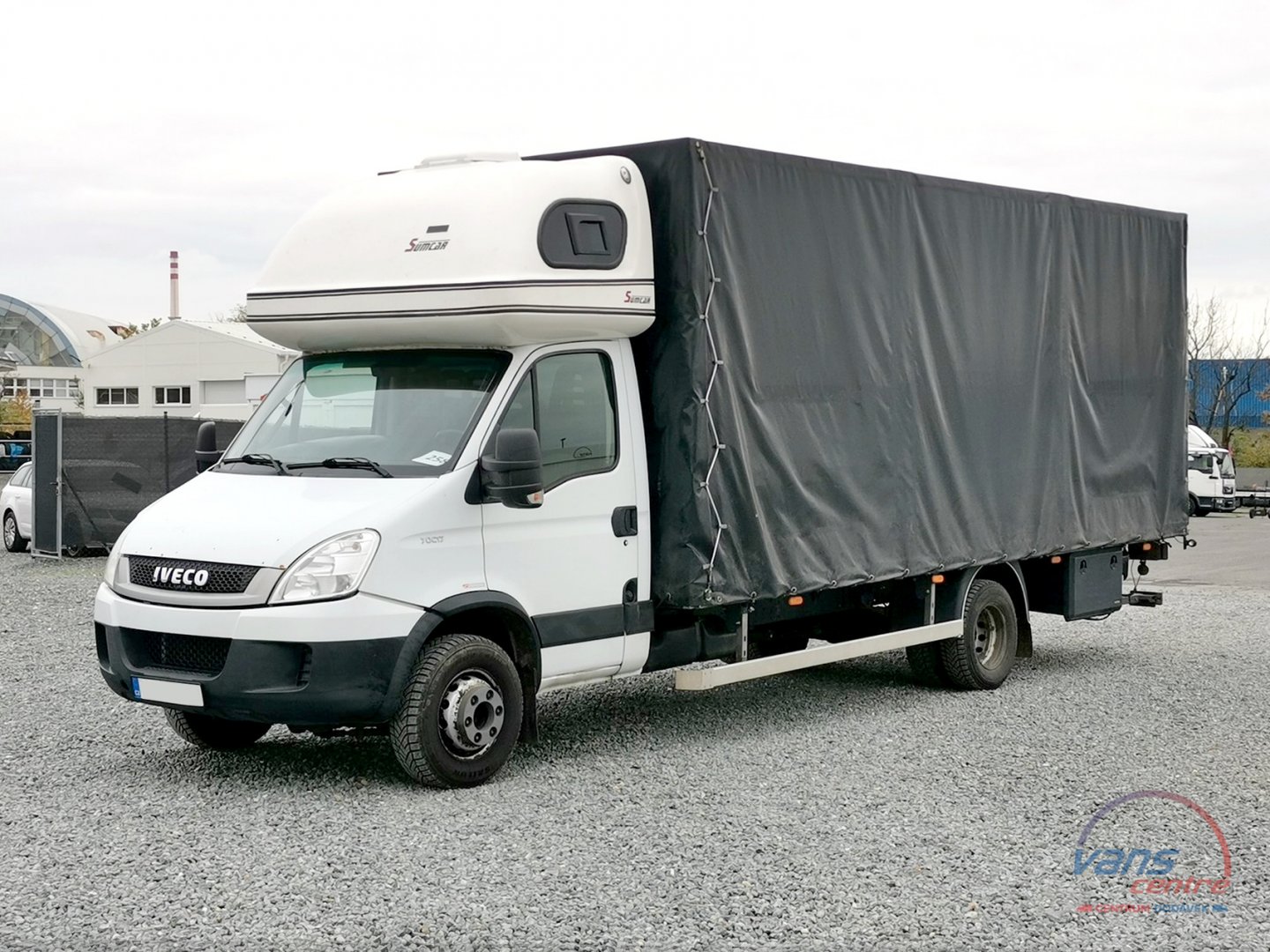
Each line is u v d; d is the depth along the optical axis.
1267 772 8.07
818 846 6.50
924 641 10.23
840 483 9.31
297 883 5.89
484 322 7.69
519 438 7.40
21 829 6.69
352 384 8.20
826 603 9.76
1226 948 5.25
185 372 57.62
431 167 8.53
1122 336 12.11
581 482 8.05
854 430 9.44
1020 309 10.95
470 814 7.00
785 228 8.89
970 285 10.45
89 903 5.63
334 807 7.14
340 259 8.19
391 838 6.56
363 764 8.09
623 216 8.16
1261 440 56.75
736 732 9.18
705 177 8.30
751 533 8.61
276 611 6.97
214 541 7.27
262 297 8.42
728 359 8.44
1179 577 20.86
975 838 6.66
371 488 7.46
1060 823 6.94
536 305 7.67
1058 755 8.52
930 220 10.08
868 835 6.70
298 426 8.22
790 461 8.91
